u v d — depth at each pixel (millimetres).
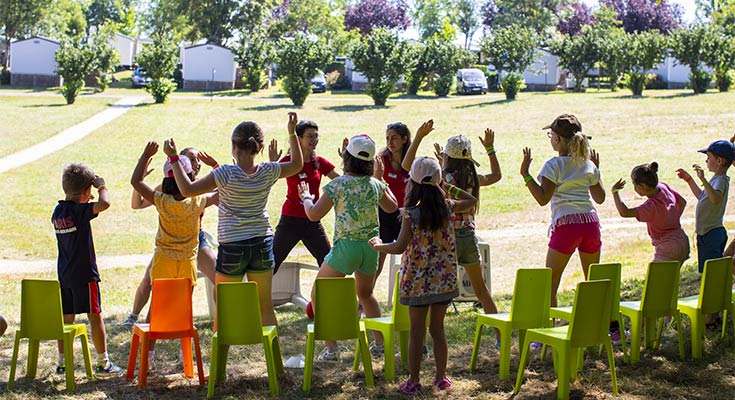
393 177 7680
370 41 44312
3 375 6207
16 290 12227
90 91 53062
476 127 35312
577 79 51938
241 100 47531
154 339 5836
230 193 6047
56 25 73250
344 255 6254
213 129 35844
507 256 14930
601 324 5461
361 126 36312
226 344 5617
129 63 75625
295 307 9586
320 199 6293
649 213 7012
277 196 21812
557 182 6680
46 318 5805
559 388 5324
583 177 6664
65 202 6133
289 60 44156
